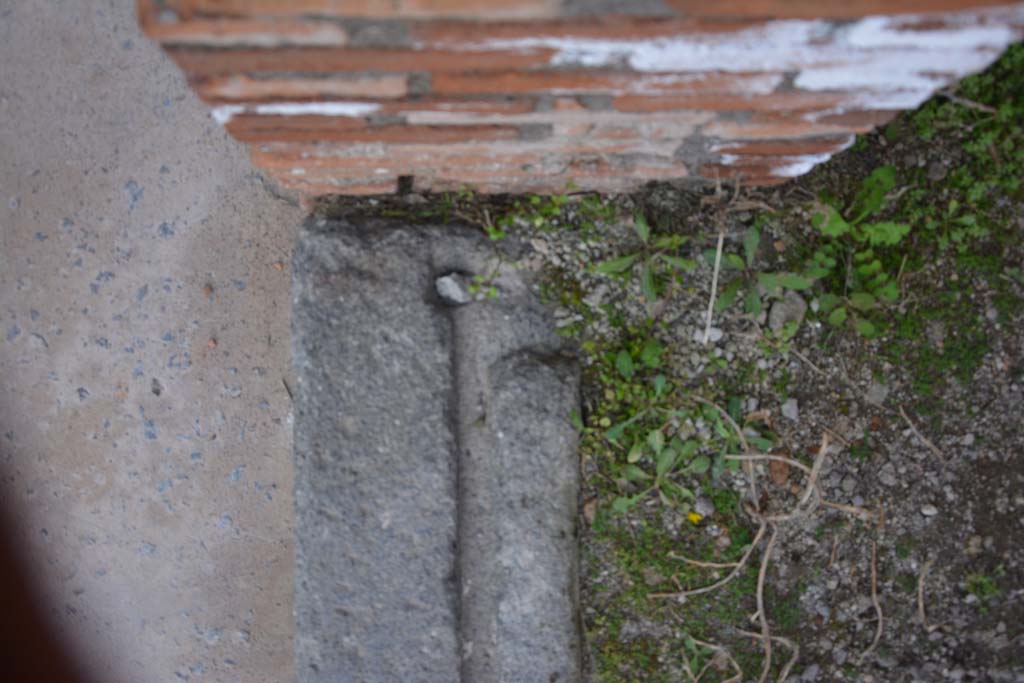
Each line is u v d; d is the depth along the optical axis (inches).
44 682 130.7
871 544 113.1
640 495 108.7
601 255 109.6
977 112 110.6
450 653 108.0
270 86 73.3
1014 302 112.7
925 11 65.8
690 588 110.9
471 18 64.9
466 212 109.3
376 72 71.7
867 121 84.5
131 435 128.4
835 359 111.4
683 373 109.7
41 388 128.5
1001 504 114.0
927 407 112.7
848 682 114.0
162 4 63.1
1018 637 114.9
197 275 127.7
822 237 110.7
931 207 112.5
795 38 68.7
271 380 128.2
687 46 69.1
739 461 110.0
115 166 127.6
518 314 108.9
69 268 128.0
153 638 130.0
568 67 71.9
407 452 106.3
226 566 129.1
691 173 101.6
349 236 105.7
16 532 129.2
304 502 105.7
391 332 105.8
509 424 107.0
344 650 107.1
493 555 109.7
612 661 111.3
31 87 127.6
